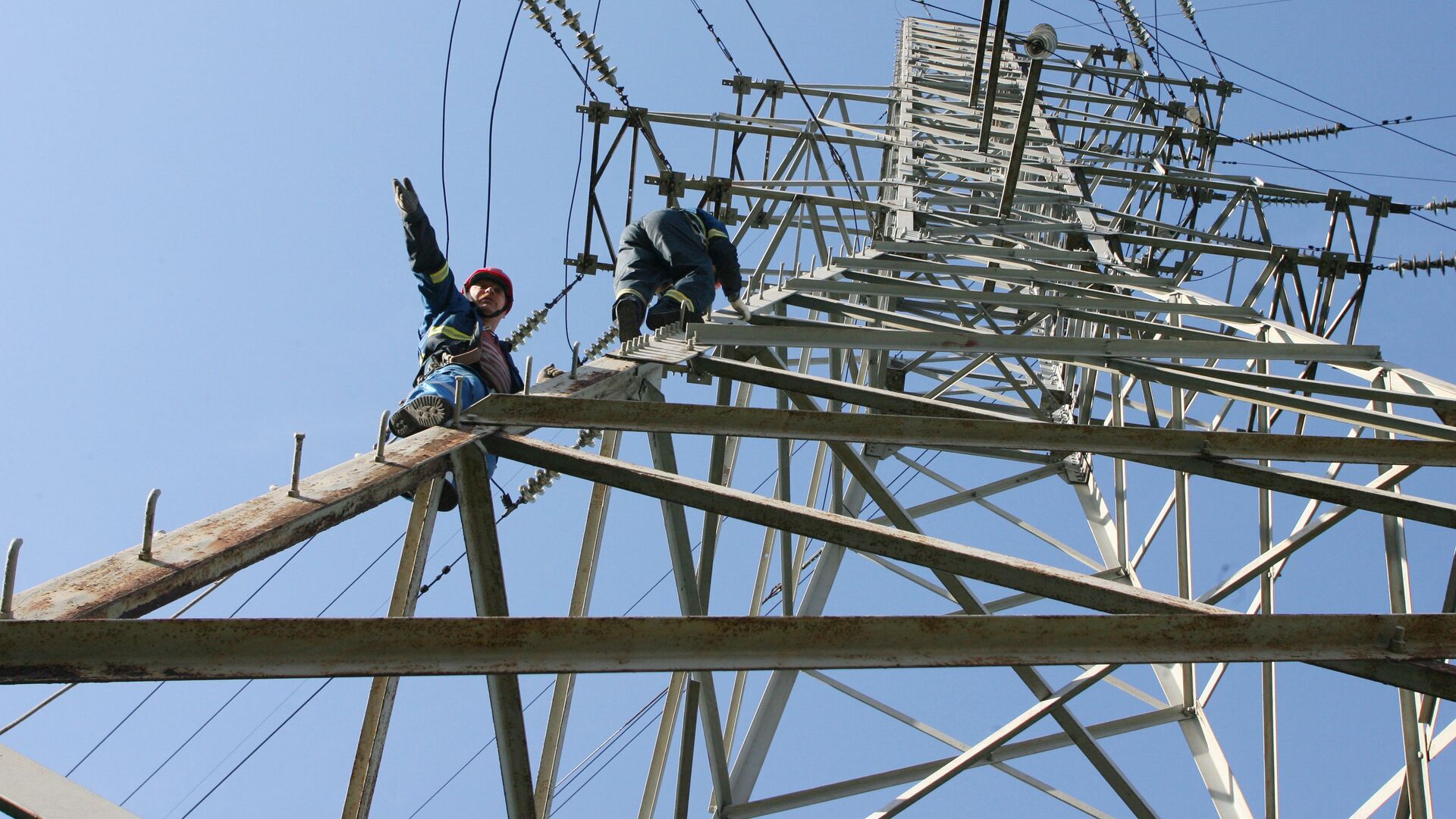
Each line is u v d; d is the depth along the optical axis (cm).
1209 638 394
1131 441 566
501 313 760
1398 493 565
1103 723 956
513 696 429
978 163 1384
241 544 381
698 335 709
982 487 1311
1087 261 1139
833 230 1372
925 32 1998
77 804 292
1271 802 859
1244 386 738
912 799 629
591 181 1294
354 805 425
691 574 610
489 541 464
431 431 493
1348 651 399
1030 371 1292
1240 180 1348
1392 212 1250
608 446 638
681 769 700
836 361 949
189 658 319
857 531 454
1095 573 1192
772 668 359
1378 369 834
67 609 332
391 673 331
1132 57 1923
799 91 1312
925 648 374
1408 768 686
